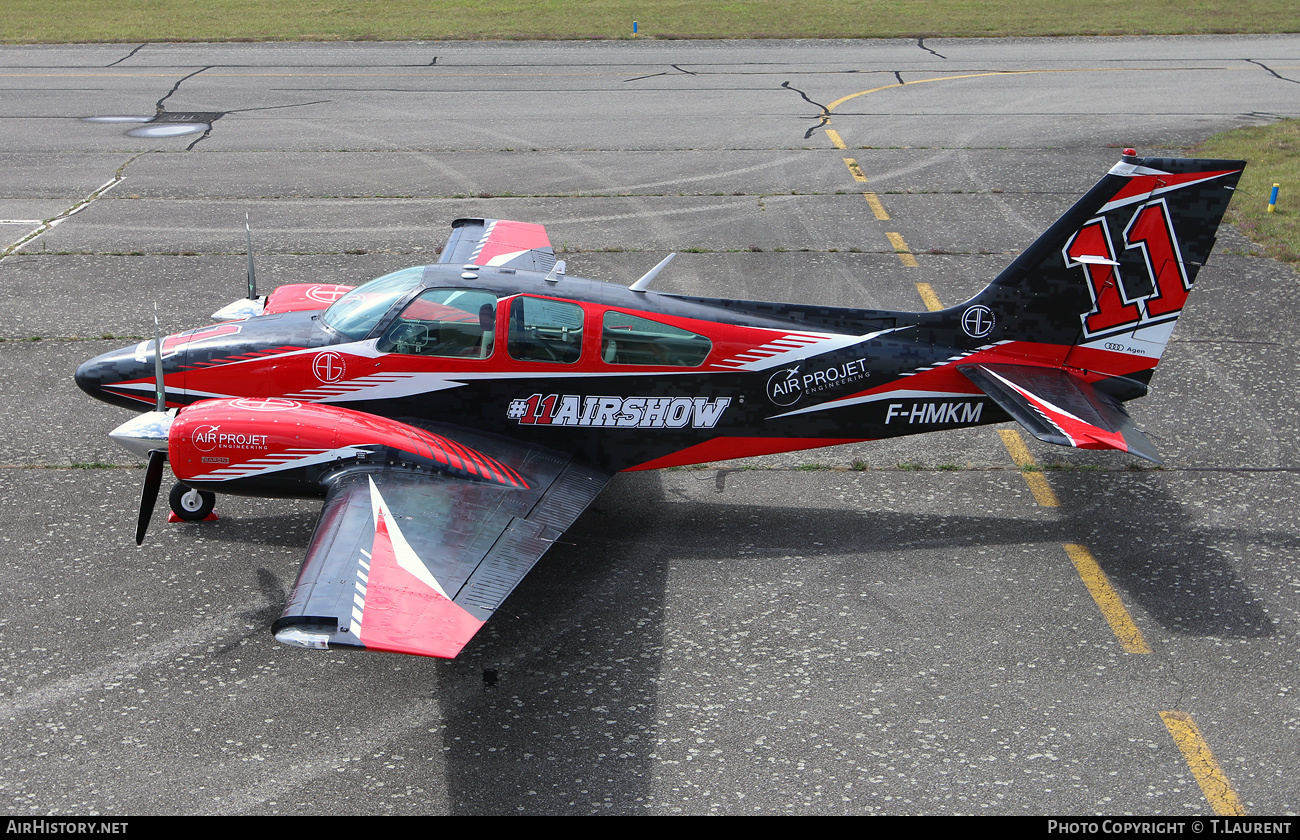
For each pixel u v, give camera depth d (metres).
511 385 7.30
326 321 7.46
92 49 26.05
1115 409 7.11
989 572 7.09
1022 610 6.66
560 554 7.30
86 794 5.11
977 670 6.09
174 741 5.47
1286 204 14.87
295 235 13.70
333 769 5.31
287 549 7.27
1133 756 5.42
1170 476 8.35
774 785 5.23
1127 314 7.61
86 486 7.95
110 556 7.09
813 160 17.38
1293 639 6.36
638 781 5.26
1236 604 6.71
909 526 7.70
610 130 19.19
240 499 7.90
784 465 8.62
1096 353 7.71
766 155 17.66
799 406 7.55
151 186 15.73
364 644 4.82
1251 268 12.77
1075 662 6.16
